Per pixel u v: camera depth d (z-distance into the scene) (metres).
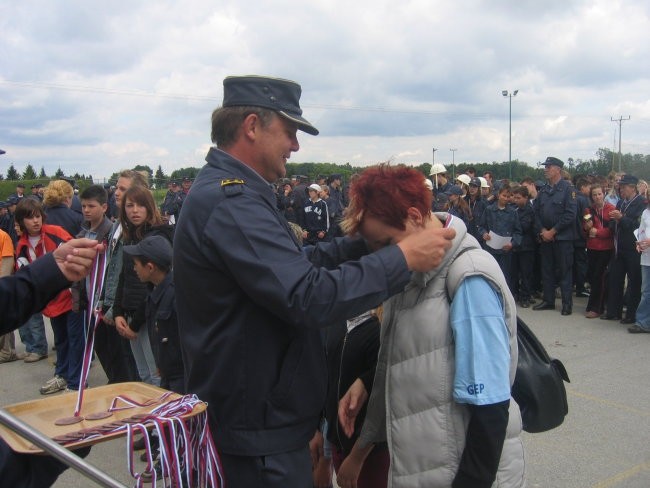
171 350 3.28
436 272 1.70
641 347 6.11
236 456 1.59
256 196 1.57
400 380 1.74
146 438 1.35
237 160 1.64
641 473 3.44
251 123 1.64
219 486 1.51
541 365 1.92
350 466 2.08
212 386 1.58
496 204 8.39
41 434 1.25
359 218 1.69
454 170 28.86
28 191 22.05
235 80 1.67
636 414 4.32
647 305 6.64
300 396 1.61
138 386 1.68
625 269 7.20
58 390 5.13
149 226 4.00
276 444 1.58
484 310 1.61
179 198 14.09
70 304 4.91
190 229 1.55
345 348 2.24
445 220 1.75
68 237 5.48
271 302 1.45
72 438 1.30
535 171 26.06
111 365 4.52
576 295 9.21
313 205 11.69
